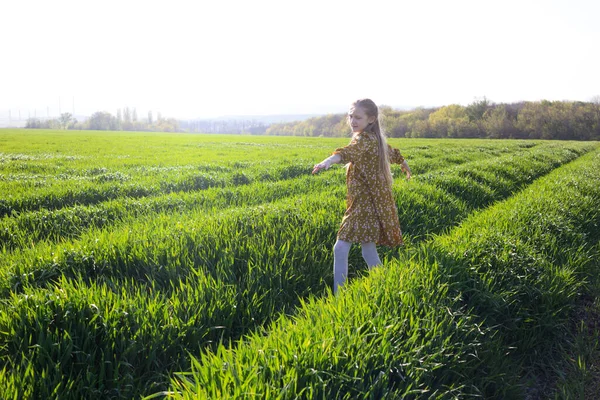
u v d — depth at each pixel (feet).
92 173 45.68
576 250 18.22
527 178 43.80
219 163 53.57
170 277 13.12
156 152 80.02
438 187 30.14
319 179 36.76
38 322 9.16
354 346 8.54
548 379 10.56
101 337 9.57
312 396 7.02
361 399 7.50
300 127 531.09
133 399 8.22
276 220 18.45
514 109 330.13
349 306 10.32
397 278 11.93
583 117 276.62
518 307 12.74
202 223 17.72
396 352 8.63
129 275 13.76
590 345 11.60
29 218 21.68
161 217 20.84
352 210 13.35
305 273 14.76
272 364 7.89
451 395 8.50
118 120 570.05
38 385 7.94
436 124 321.93
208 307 11.24
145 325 9.81
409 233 20.43
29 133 197.67
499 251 15.02
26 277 12.42
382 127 13.41
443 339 9.62
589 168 50.47
